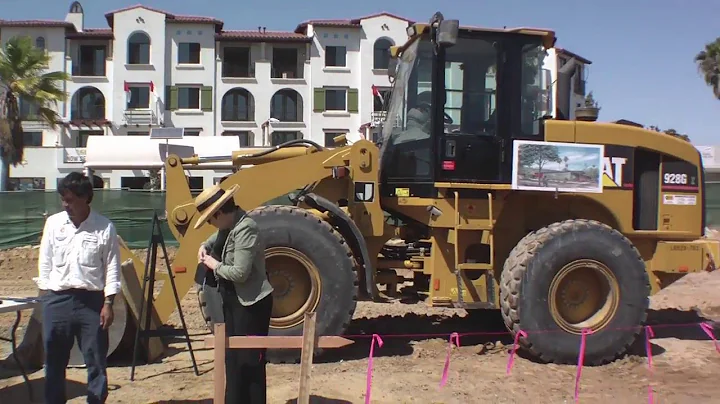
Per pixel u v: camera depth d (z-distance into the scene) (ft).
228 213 14.93
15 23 132.57
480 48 23.02
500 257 23.48
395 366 21.45
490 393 18.93
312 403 17.71
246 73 137.80
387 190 24.23
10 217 54.54
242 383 14.93
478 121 22.98
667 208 25.03
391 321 28.35
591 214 24.52
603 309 22.45
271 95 136.67
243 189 22.21
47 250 15.35
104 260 15.53
